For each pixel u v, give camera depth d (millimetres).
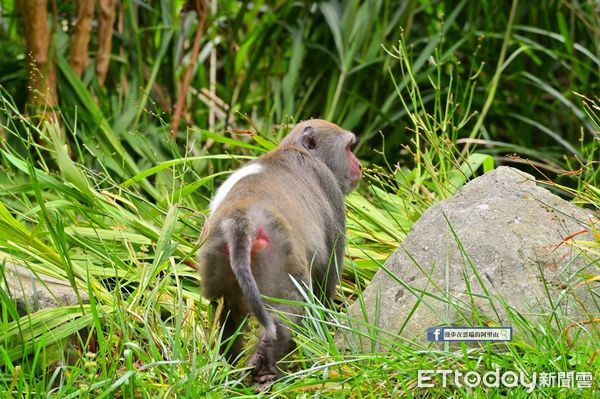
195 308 7715
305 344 6812
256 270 6867
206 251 6914
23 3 11500
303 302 6867
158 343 6832
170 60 13023
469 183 8008
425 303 6719
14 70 12844
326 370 6414
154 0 13367
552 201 7789
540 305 6824
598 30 12945
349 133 8430
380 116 12664
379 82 13227
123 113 12102
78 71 12227
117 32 12945
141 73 12602
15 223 7957
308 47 13258
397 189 9852
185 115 12781
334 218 8039
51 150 9062
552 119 13688
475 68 13359
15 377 6082
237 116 13367
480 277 7203
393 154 13023
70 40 12758
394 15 13383
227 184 7648
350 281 8828
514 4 12422
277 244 6906
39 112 11352
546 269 7223
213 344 7090
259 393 6508
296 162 7941
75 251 8500
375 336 6668
